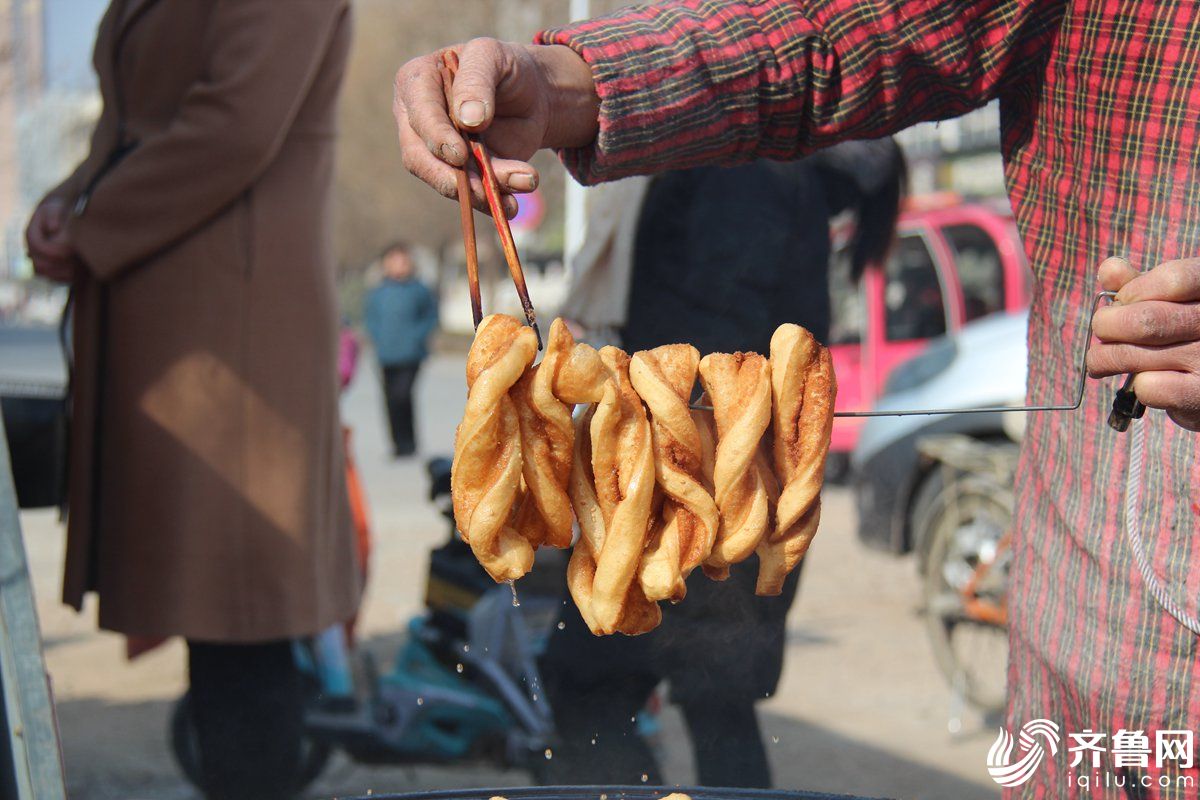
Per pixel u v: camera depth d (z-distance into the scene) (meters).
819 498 1.19
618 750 2.33
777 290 2.31
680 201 2.30
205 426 2.31
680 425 1.13
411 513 7.20
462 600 3.15
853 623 4.94
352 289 28.72
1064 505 1.42
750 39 1.42
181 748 3.14
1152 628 1.33
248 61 2.22
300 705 2.46
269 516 2.33
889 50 1.41
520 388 1.12
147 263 2.31
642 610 1.16
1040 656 1.45
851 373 7.67
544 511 1.12
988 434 4.58
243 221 2.32
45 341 8.59
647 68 1.36
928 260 7.46
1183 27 1.26
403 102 1.28
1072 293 1.41
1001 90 1.44
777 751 3.50
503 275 20.50
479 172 1.23
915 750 3.52
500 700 3.02
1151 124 1.29
